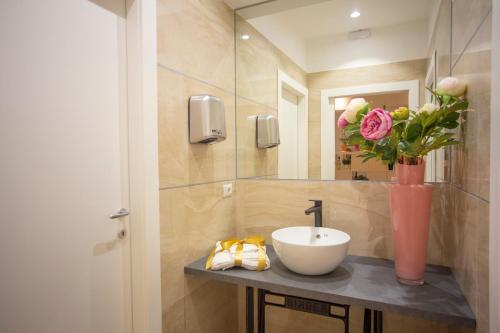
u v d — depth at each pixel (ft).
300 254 3.65
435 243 4.32
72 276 3.10
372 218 4.70
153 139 3.65
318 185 5.07
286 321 5.46
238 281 3.89
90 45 3.21
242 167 5.70
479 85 2.64
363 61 4.96
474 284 2.83
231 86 5.60
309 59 5.27
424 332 4.44
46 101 2.84
